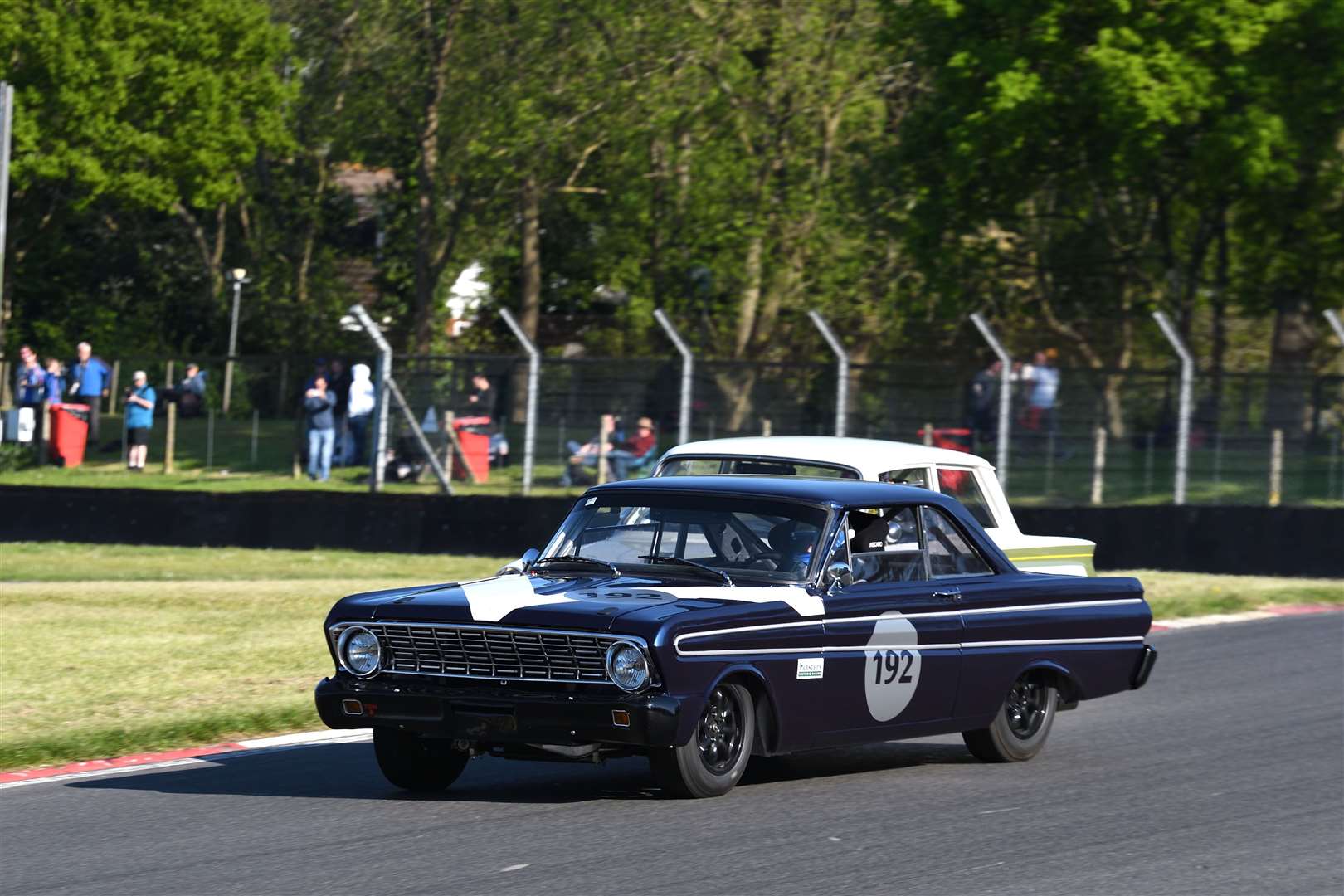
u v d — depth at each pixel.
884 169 79.38
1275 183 65.50
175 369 66.25
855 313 84.25
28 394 68.31
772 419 50.41
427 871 14.94
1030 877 15.34
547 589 18.08
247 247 110.50
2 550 47.16
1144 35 65.31
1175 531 45.72
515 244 107.25
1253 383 50.03
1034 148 69.62
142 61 92.94
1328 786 20.28
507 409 52.41
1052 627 21.42
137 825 16.88
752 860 15.57
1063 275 75.56
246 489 56.78
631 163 88.25
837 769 20.94
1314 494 49.84
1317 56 65.31
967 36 69.56
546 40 83.88
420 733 17.36
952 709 20.19
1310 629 35.91
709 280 88.69
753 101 86.88
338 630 17.92
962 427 50.09
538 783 19.36
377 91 88.19
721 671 17.28
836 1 85.00
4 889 14.31
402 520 47.47
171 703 24.00
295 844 16.03
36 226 104.00
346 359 60.66
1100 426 50.59
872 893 14.54
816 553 18.91
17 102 89.75
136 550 47.66
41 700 23.91
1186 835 17.41
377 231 123.38
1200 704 26.84
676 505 19.59
